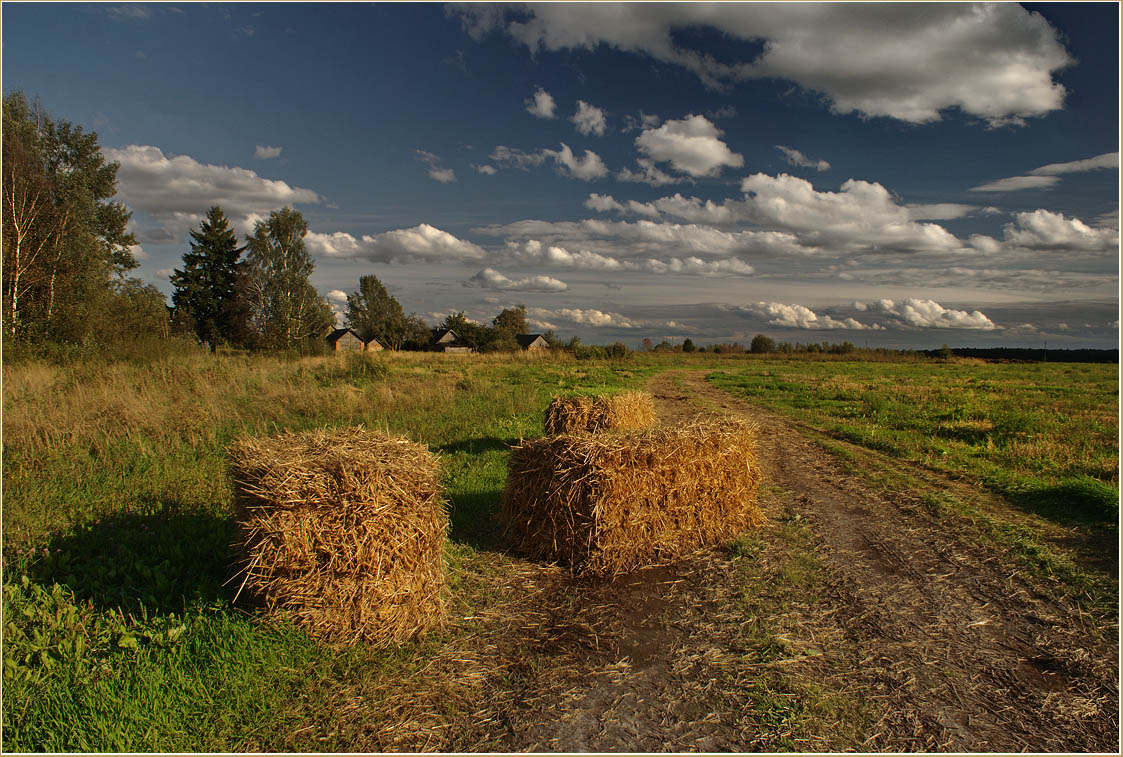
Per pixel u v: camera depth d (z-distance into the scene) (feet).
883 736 9.09
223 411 34.94
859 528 19.13
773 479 25.85
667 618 12.99
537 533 16.34
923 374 107.14
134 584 13.56
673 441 16.67
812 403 54.70
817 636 12.17
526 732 9.16
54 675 10.19
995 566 15.87
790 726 9.30
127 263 116.47
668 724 9.36
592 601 13.83
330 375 57.72
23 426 26.23
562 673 10.81
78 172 104.12
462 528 18.58
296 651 11.06
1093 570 15.43
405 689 10.24
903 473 26.84
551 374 82.43
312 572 11.69
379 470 12.15
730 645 11.80
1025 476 25.41
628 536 15.76
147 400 34.04
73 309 71.67
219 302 173.27
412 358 116.26
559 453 16.05
